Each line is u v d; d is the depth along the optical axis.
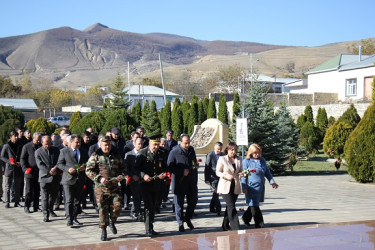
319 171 20.78
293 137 24.89
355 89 42.47
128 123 18.31
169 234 8.53
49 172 9.62
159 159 8.59
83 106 75.38
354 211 10.55
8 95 84.62
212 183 10.38
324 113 33.16
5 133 20.95
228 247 6.51
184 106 40.88
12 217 10.27
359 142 15.76
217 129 29.52
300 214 10.22
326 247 6.40
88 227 9.18
